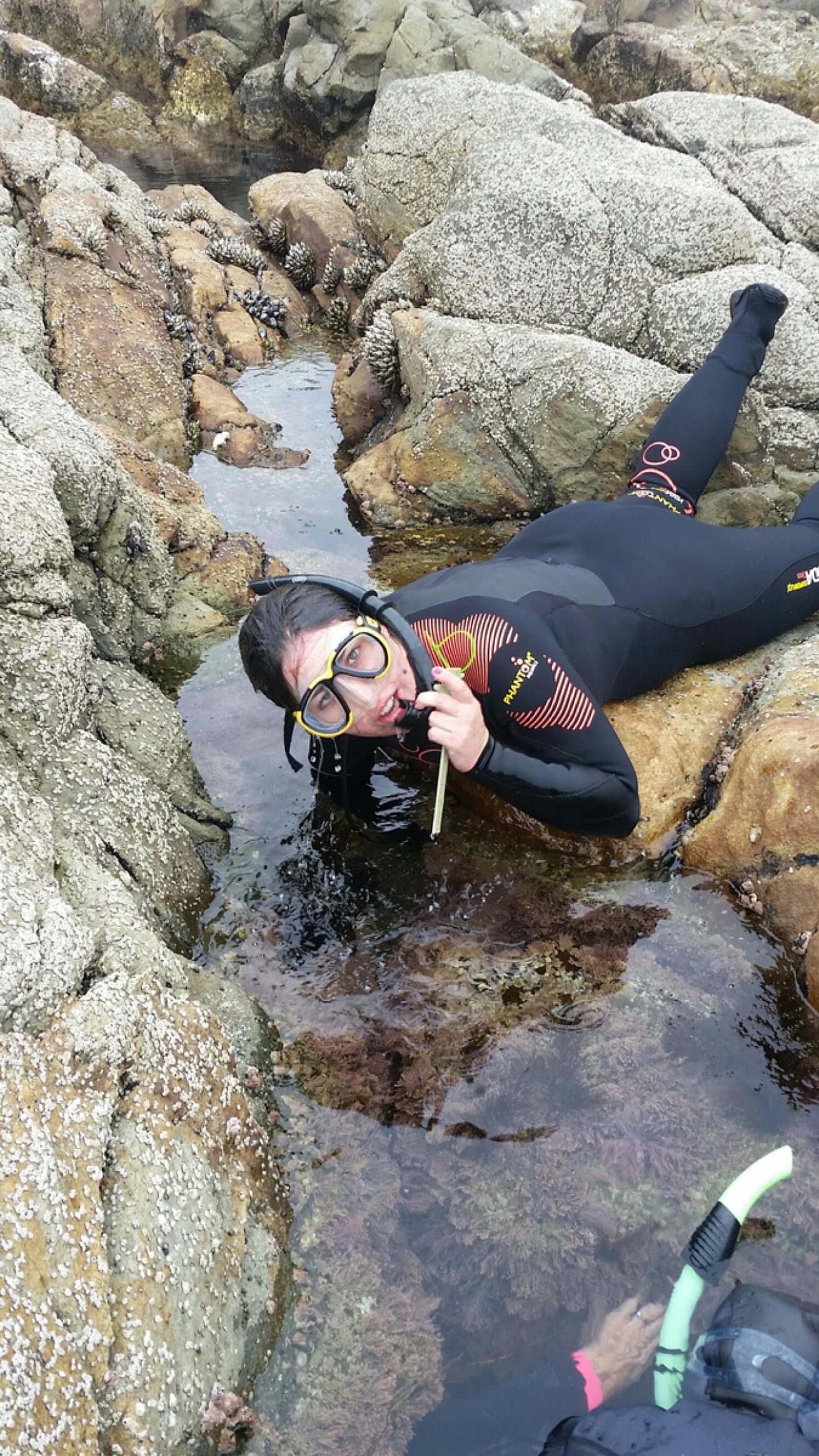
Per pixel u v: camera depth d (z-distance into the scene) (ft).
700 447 6.68
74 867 4.26
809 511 6.29
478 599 4.74
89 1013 3.47
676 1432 3.00
